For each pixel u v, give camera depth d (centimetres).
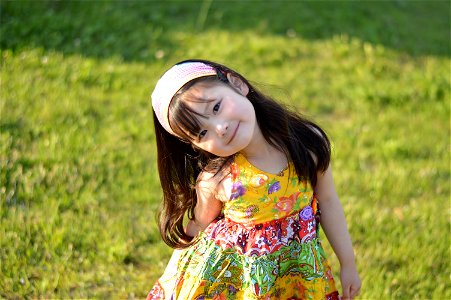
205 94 221
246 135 222
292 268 250
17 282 320
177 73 228
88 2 686
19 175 402
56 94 518
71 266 336
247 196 237
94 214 373
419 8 795
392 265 351
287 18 703
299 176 240
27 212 370
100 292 323
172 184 256
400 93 571
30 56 575
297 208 243
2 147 427
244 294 246
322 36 676
